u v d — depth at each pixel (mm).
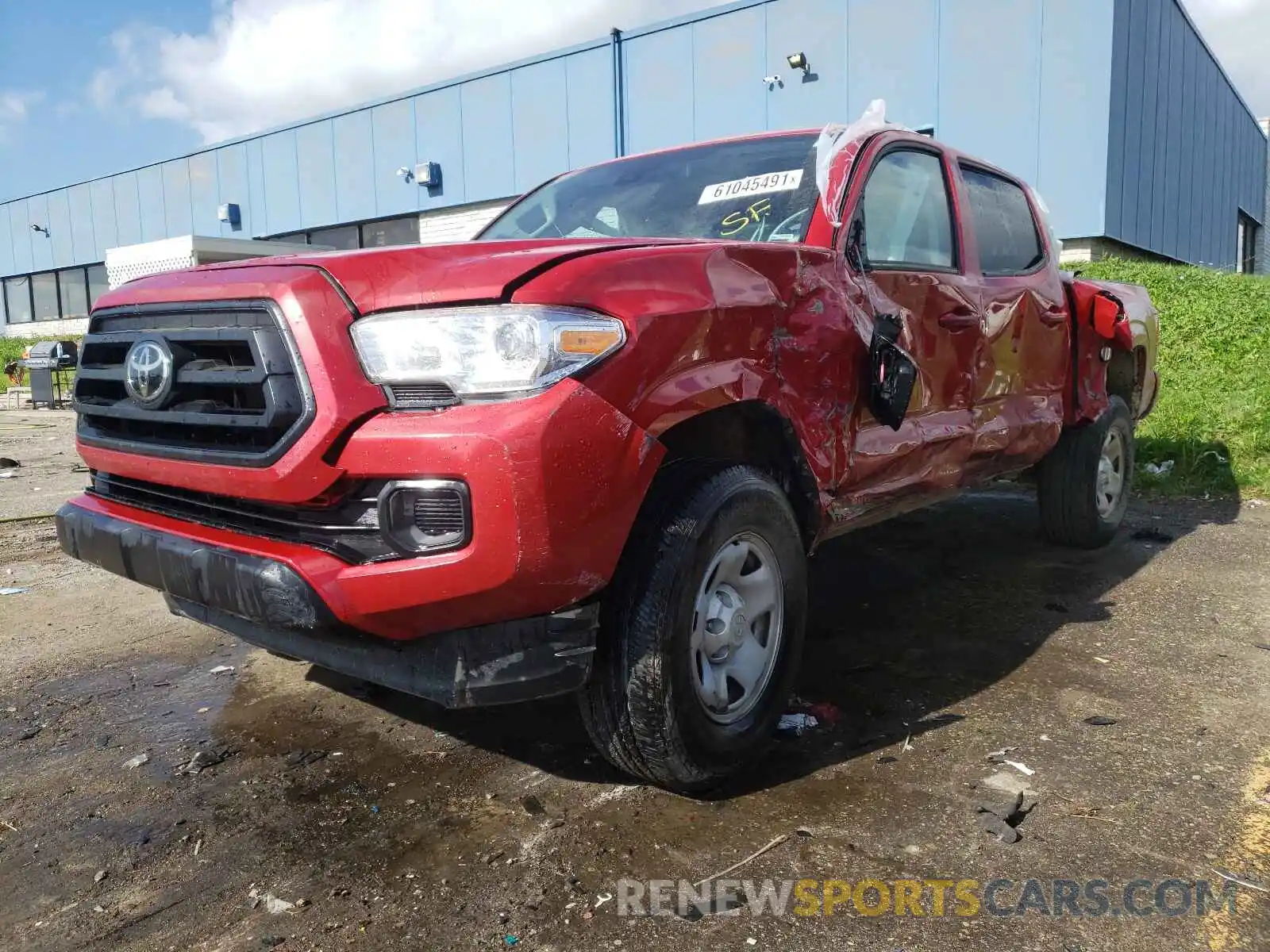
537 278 2146
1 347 24719
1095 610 4184
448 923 2029
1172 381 8648
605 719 2416
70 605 4473
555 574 2102
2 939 2006
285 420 2186
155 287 2631
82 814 2525
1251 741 2859
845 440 2947
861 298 3043
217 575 2291
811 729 2990
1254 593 4383
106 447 2752
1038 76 12117
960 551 5250
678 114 15352
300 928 2021
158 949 1965
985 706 3148
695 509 2398
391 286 2234
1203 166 18547
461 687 2162
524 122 17328
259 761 2824
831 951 1922
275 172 21875
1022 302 4109
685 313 2355
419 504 2127
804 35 13883
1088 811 2449
